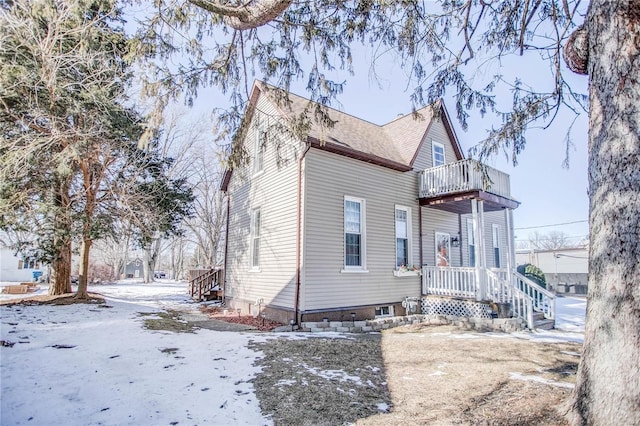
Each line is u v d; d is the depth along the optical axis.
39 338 5.97
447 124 14.18
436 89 6.05
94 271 27.20
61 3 8.62
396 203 11.59
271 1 4.20
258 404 3.84
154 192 13.02
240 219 12.89
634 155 2.94
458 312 10.62
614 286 2.93
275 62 5.77
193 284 16.20
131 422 3.36
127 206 11.48
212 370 4.87
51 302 10.48
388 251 11.09
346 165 10.34
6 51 8.71
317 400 3.99
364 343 6.98
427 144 13.23
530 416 3.47
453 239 13.52
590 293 3.18
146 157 12.32
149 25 5.20
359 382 4.63
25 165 9.35
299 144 9.59
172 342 6.29
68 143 9.80
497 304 9.73
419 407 3.83
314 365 5.27
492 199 11.11
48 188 10.51
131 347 5.81
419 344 7.00
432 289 11.55
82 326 7.21
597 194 3.18
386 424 3.42
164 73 5.46
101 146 10.72
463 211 13.43
